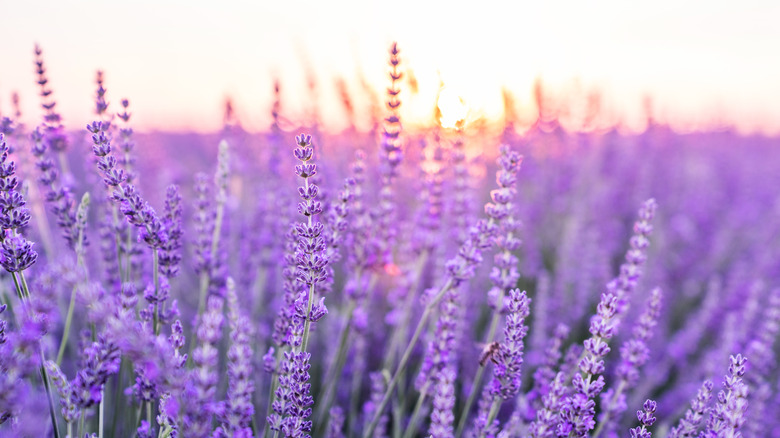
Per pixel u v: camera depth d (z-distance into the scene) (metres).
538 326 0.80
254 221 0.87
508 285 0.62
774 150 2.31
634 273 0.65
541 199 1.44
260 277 0.78
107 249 0.66
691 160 1.99
